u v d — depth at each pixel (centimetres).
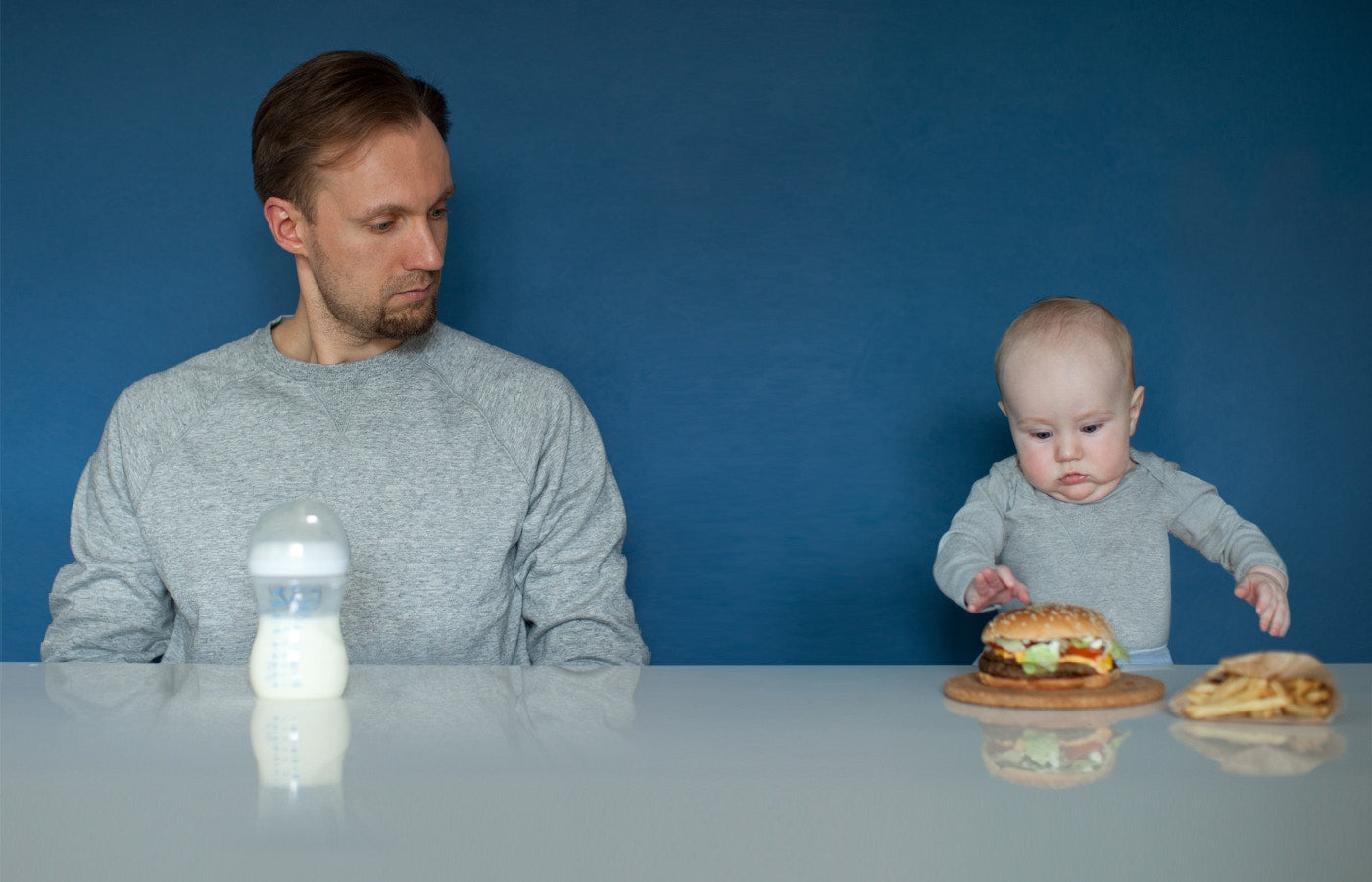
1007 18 212
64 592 153
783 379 211
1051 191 211
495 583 156
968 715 72
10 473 209
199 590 149
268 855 49
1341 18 212
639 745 62
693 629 211
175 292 211
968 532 161
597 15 212
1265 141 212
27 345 210
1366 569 210
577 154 212
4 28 212
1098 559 163
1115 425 159
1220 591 207
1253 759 57
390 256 148
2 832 51
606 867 50
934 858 50
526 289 212
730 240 212
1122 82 212
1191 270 211
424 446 157
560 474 161
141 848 50
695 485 212
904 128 211
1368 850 51
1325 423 211
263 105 149
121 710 76
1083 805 50
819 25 212
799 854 50
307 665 81
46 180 212
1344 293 212
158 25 212
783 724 69
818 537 210
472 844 49
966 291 210
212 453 154
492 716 72
